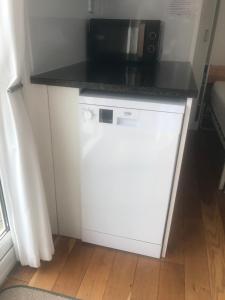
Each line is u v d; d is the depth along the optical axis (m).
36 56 1.23
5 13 0.88
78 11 1.62
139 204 1.35
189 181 2.25
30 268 1.42
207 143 2.96
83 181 1.38
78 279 1.36
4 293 1.28
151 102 1.11
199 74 2.83
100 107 1.16
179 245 1.59
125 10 1.93
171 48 1.97
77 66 1.57
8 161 1.14
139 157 1.22
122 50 1.77
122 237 1.48
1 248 1.32
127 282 1.35
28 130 1.12
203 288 1.33
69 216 1.55
